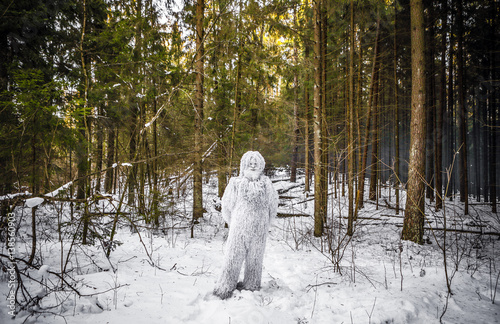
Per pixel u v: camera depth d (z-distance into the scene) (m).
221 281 3.10
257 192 3.22
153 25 8.45
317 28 8.23
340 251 6.38
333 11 7.73
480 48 11.61
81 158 4.59
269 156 10.70
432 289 3.62
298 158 18.52
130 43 6.81
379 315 2.74
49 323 2.29
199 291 3.26
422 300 3.20
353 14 8.03
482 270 4.78
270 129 11.06
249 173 3.36
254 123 11.02
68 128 4.46
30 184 4.05
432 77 12.59
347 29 9.52
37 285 3.06
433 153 13.16
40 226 5.26
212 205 11.73
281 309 2.89
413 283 3.90
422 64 7.29
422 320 2.77
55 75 6.59
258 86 10.50
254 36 9.34
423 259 5.68
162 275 3.88
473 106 14.72
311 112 12.39
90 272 3.89
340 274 4.40
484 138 14.70
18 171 3.82
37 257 3.98
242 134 10.14
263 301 3.02
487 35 11.12
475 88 12.81
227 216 3.39
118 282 3.38
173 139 7.83
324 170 8.22
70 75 6.54
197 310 2.78
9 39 6.02
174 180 7.46
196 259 5.15
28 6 6.31
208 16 8.95
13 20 5.93
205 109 9.60
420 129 7.27
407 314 2.82
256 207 3.21
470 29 11.31
